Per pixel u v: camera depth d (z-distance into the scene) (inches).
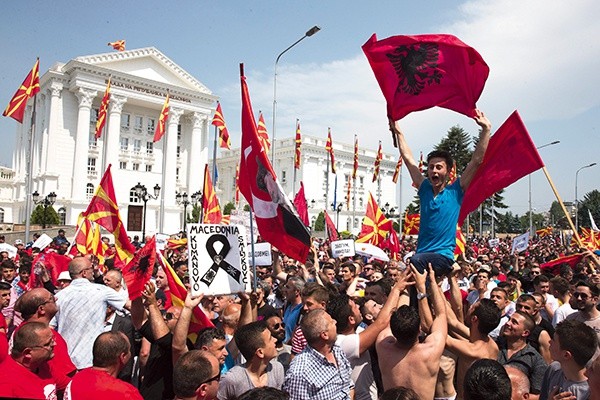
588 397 153.3
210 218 679.7
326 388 165.2
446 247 183.6
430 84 213.2
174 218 2527.1
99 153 2444.6
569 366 159.6
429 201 189.3
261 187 250.1
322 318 169.5
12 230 1782.7
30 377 169.0
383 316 185.3
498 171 228.7
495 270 487.2
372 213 683.4
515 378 144.7
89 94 2320.4
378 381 213.0
